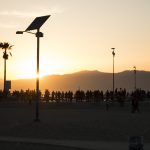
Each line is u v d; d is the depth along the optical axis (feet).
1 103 262.06
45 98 278.26
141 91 261.44
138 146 60.80
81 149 85.25
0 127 125.29
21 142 95.45
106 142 96.32
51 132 109.60
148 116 139.85
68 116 154.51
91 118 137.49
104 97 268.62
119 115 147.84
